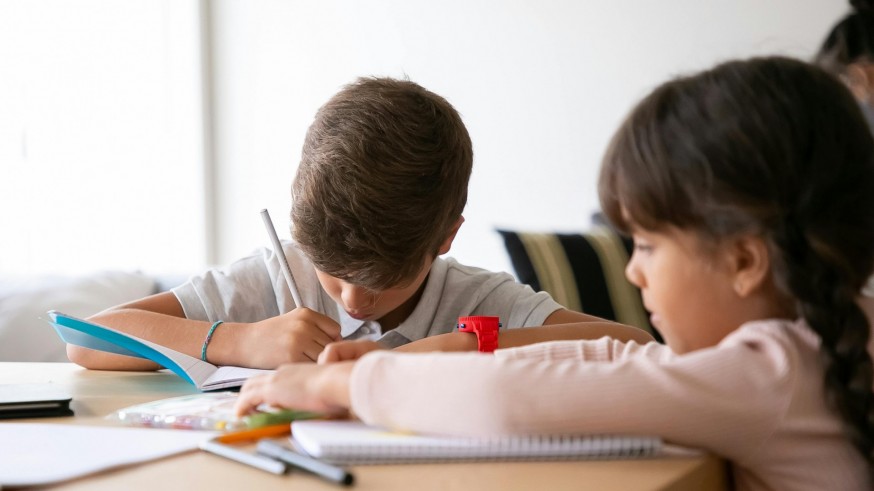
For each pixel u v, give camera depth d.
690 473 0.61
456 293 1.34
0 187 2.78
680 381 0.63
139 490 0.56
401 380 0.67
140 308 1.32
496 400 0.64
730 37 2.62
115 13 3.16
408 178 1.13
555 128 2.88
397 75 3.14
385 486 0.57
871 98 1.38
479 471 0.60
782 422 0.63
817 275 0.65
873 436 0.63
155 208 3.29
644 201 0.70
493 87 2.98
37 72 2.90
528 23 2.91
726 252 0.68
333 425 0.71
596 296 2.05
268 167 3.35
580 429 0.63
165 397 0.98
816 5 2.50
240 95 3.39
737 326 0.71
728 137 0.67
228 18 3.40
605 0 2.79
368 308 1.18
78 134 3.04
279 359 1.11
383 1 3.15
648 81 2.74
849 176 0.68
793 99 0.68
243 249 3.40
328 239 1.11
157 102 3.31
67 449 0.67
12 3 2.82
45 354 1.88
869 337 0.66
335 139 1.15
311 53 3.28
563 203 2.88
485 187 3.00
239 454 0.64
